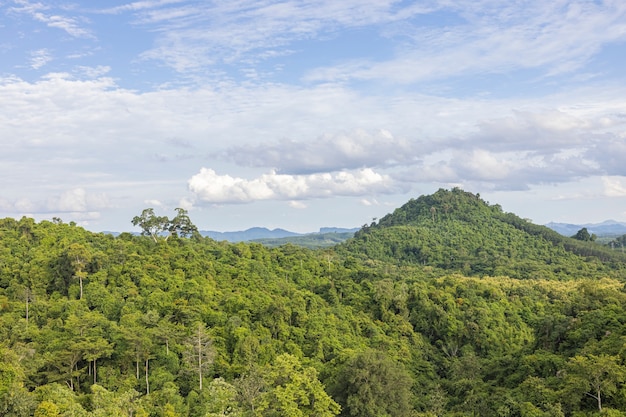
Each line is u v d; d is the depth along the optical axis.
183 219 141.38
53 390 62.75
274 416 61.19
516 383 77.44
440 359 107.81
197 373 75.31
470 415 71.44
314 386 64.25
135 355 75.44
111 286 98.94
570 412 61.44
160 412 63.38
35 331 80.88
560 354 78.25
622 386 58.50
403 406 72.19
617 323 75.44
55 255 105.38
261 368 72.56
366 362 71.50
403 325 114.06
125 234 128.25
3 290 98.31
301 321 98.62
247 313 93.38
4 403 55.66
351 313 114.25
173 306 90.62
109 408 57.56
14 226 122.56
